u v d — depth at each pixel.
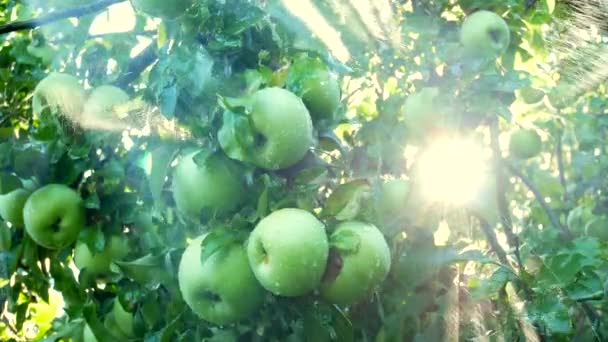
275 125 0.77
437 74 1.16
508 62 1.23
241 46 0.85
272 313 0.81
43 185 1.04
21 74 1.10
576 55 1.25
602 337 1.02
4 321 1.25
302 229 0.75
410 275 0.94
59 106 0.99
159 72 0.85
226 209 0.82
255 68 0.86
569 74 1.26
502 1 1.21
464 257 0.95
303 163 0.83
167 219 0.92
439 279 0.98
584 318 1.03
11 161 1.03
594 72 1.25
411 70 1.17
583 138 1.53
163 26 0.90
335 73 0.89
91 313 1.02
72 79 1.02
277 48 0.87
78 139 0.99
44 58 1.08
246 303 0.80
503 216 1.17
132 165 1.02
